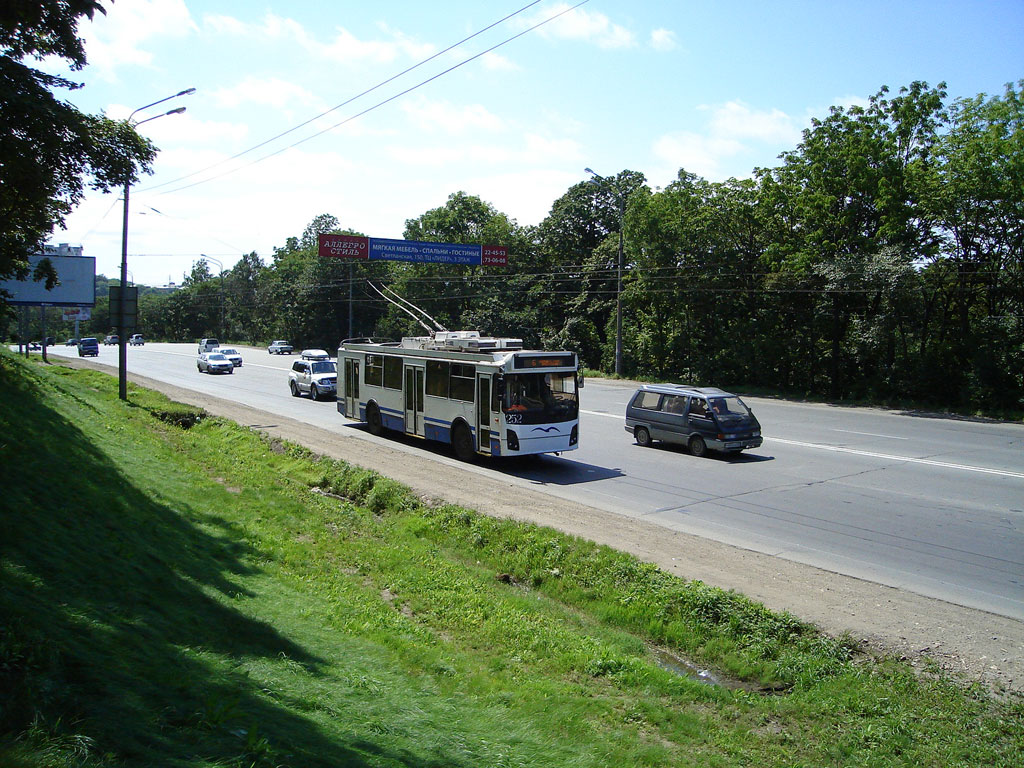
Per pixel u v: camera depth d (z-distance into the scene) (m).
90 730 3.32
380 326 66.75
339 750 4.03
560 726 5.66
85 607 4.98
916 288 31.59
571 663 7.21
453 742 4.80
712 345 43.38
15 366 18.77
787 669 7.27
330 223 93.06
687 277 42.16
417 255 44.91
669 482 16.34
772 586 9.31
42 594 4.89
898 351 35.06
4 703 3.34
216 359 46.47
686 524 12.77
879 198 34.03
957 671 7.03
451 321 64.00
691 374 44.81
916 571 10.23
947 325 33.66
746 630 8.04
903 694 6.61
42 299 34.06
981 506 14.03
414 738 4.66
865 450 20.62
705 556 10.52
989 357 30.19
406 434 22.14
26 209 12.42
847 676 6.96
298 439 19.72
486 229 63.94
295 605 7.47
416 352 20.66
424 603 8.69
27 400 13.42
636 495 15.04
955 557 10.88
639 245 44.34
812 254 35.66
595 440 22.52
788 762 5.57
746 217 40.47
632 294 45.53
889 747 5.73
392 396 21.98
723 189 41.28
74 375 29.91
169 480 12.09
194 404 26.06
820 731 6.07
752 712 6.42
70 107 10.18
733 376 41.62
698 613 8.44
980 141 31.17
